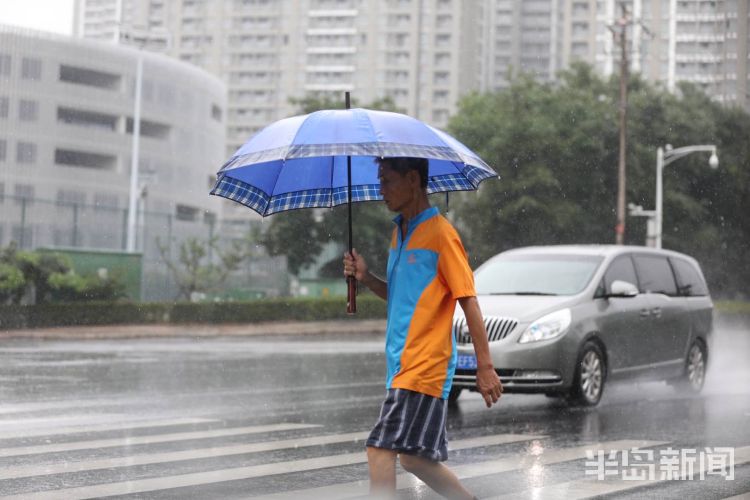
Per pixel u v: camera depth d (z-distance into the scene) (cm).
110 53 9312
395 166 545
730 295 7206
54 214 3675
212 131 10744
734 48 10750
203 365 2022
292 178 622
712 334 1656
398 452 535
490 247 5988
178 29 19450
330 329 3791
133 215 3988
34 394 1412
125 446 977
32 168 8812
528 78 6312
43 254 3397
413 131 552
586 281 1415
